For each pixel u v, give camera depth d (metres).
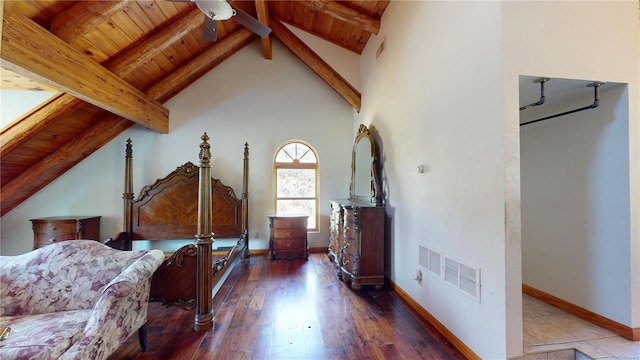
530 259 2.64
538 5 1.72
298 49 4.62
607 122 1.99
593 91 2.00
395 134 3.24
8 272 1.94
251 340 2.21
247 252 4.59
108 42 3.00
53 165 3.78
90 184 4.48
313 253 4.95
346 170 5.09
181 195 4.46
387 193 3.47
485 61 1.80
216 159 4.82
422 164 2.62
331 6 3.52
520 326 1.66
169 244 4.67
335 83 4.67
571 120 2.25
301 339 2.22
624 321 1.90
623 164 1.90
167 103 4.70
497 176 1.70
